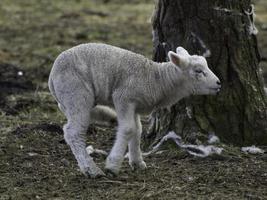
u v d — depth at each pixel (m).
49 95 31.77
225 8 22.58
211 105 22.64
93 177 19.95
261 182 19.89
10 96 31.48
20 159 22.42
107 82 19.88
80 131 19.72
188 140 22.47
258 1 64.81
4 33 49.22
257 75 23.12
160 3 22.98
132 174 20.58
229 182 19.88
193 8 22.47
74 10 60.28
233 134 22.64
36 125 26.12
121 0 66.44
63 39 46.75
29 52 42.44
